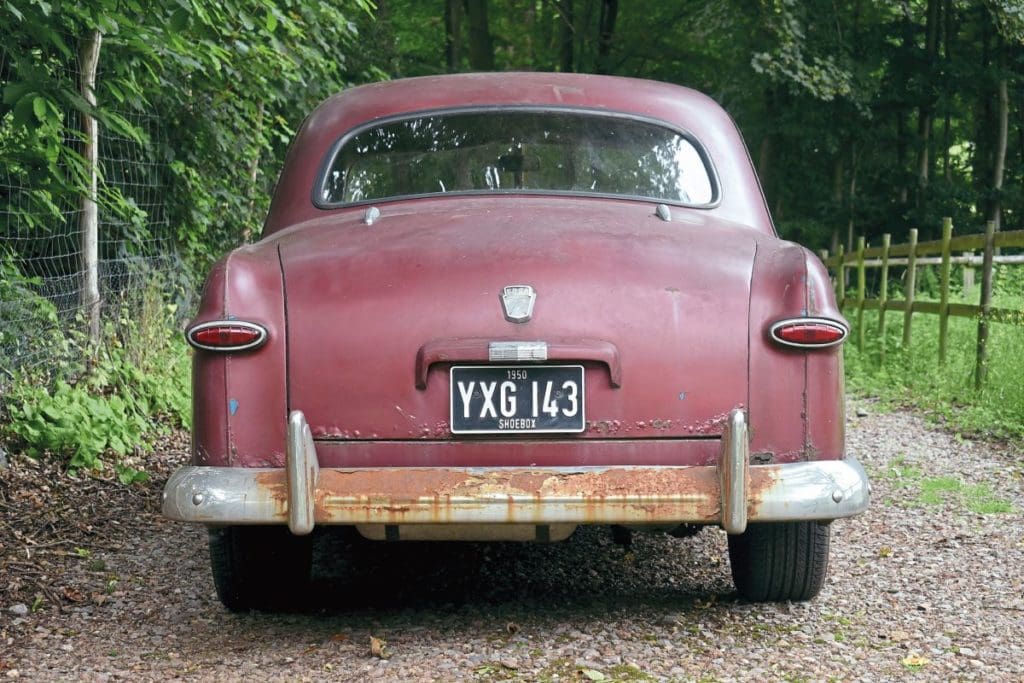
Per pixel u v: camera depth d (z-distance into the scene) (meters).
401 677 3.10
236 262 3.29
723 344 3.24
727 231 3.60
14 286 6.14
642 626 3.57
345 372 3.20
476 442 3.19
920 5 26.86
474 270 3.25
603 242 3.35
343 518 3.08
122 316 7.78
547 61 27.30
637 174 3.90
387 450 3.19
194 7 5.98
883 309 11.65
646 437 3.21
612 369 3.18
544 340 3.17
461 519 3.08
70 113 6.65
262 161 12.34
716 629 3.54
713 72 26.41
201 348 3.21
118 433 6.25
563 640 3.43
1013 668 3.18
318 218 3.83
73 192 5.82
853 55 24.95
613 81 4.23
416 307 3.21
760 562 3.67
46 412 5.94
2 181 5.86
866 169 27.58
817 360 3.27
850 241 27.25
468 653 3.31
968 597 3.89
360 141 3.99
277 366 3.22
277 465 3.21
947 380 9.20
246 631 3.56
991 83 26.28
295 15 10.07
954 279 17.58
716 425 3.22
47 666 3.23
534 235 3.37
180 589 4.02
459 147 3.94
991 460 6.48
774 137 27.11
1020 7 23.56
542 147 3.93
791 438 3.25
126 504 5.30
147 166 8.88
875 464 6.41
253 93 9.77
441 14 25.42
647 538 4.78
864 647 3.37
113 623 3.65
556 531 3.21
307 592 3.92
